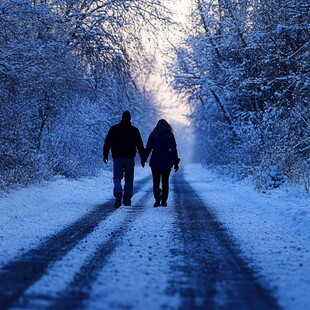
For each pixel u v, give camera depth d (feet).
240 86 168.55
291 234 62.13
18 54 102.37
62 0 131.44
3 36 103.40
